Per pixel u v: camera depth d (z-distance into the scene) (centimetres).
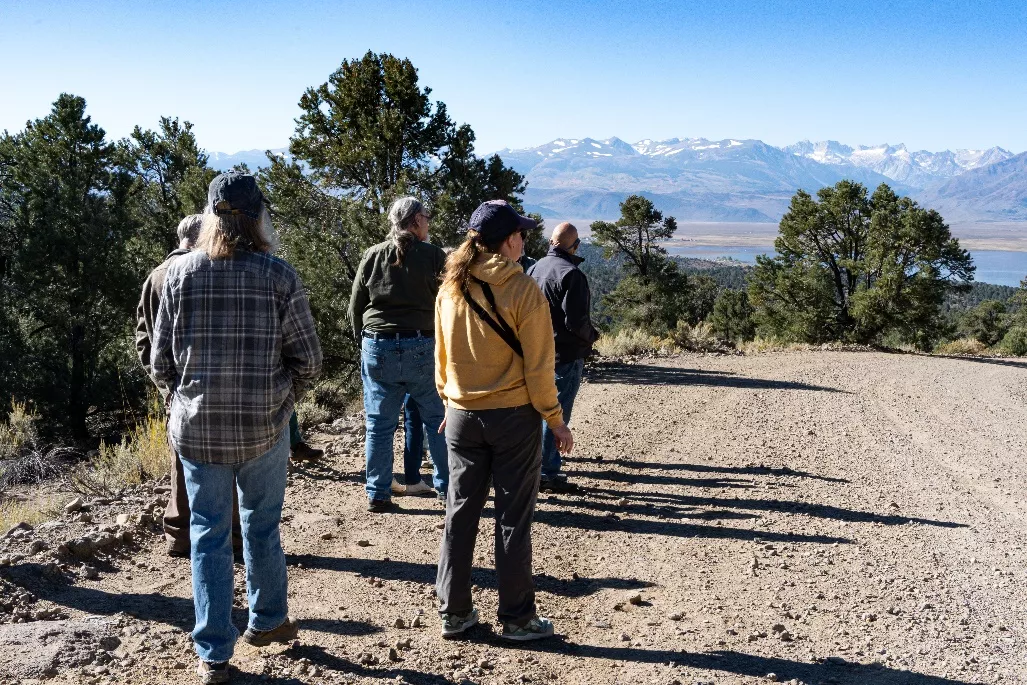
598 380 1319
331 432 817
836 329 3747
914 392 1419
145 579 414
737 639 370
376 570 443
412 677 319
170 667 318
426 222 521
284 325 300
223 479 299
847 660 350
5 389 2244
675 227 5256
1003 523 609
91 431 2456
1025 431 1100
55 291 2433
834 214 3709
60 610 367
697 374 1477
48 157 2583
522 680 322
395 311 520
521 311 333
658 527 550
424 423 553
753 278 4025
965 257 3350
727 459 780
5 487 717
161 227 2827
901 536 554
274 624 326
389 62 1838
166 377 299
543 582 440
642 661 344
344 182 1878
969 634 387
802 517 590
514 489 347
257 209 300
